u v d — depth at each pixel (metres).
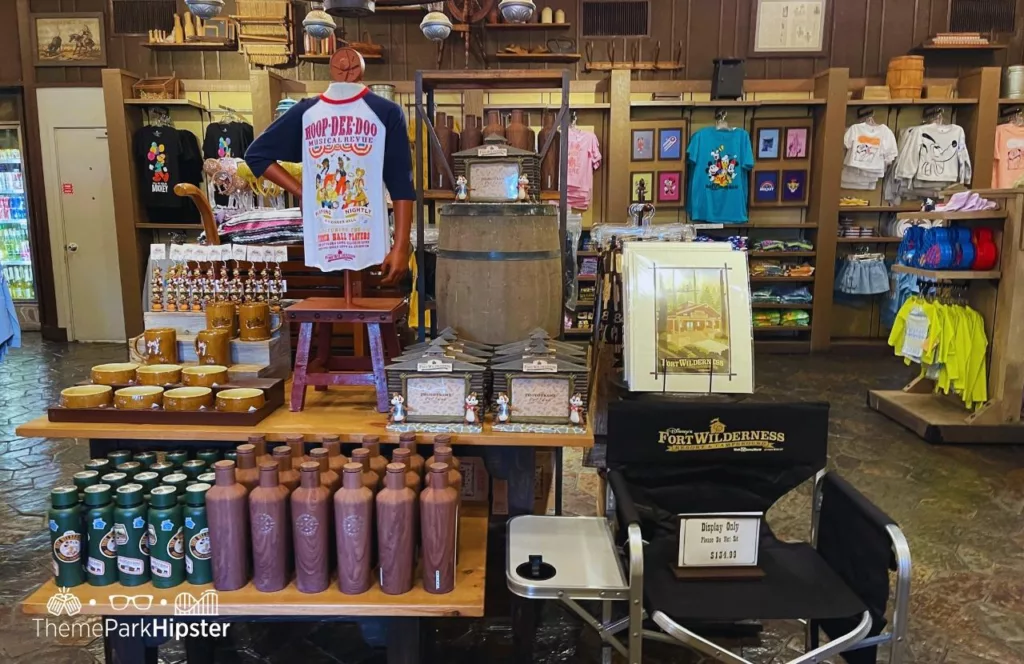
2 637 2.22
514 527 1.94
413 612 1.64
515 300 2.18
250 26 6.33
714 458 1.94
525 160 2.29
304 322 2.07
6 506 3.19
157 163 6.41
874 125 6.47
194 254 2.47
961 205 4.17
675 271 2.14
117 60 6.78
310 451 1.85
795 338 6.94
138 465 1.92
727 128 6.51
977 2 6.60
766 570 1.82
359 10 2.85
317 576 1.70
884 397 4.67
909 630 2.28
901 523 3.05
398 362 1.97
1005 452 3.96
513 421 1.97
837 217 6.51
